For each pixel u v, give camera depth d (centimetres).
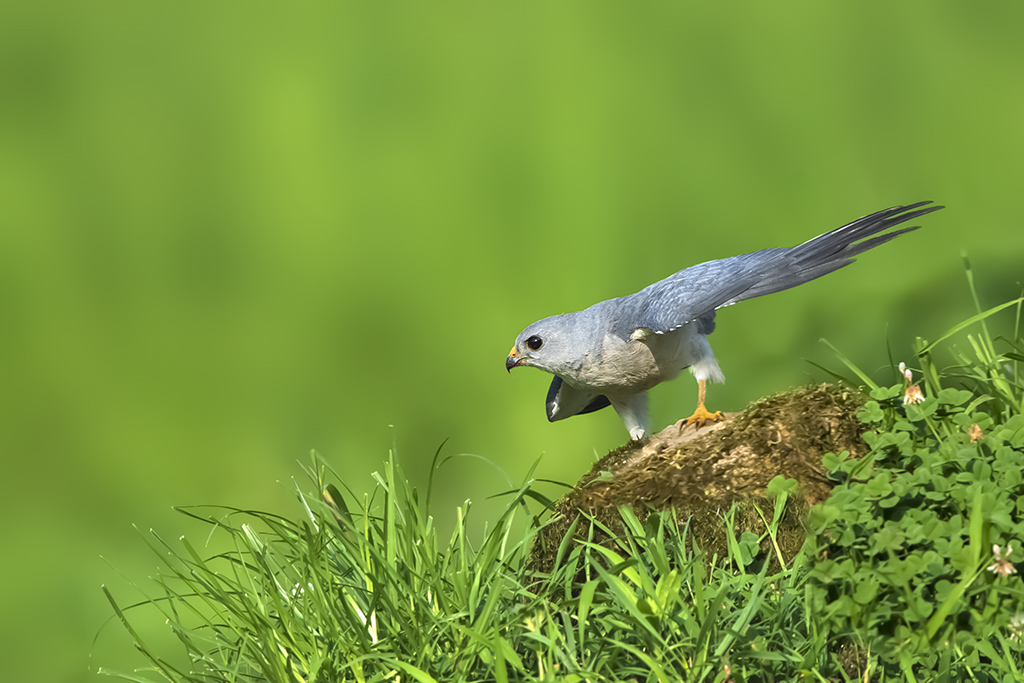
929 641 465
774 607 495
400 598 516
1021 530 476
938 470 520
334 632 513
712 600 482
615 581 476
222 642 562
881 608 476
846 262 683
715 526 543
